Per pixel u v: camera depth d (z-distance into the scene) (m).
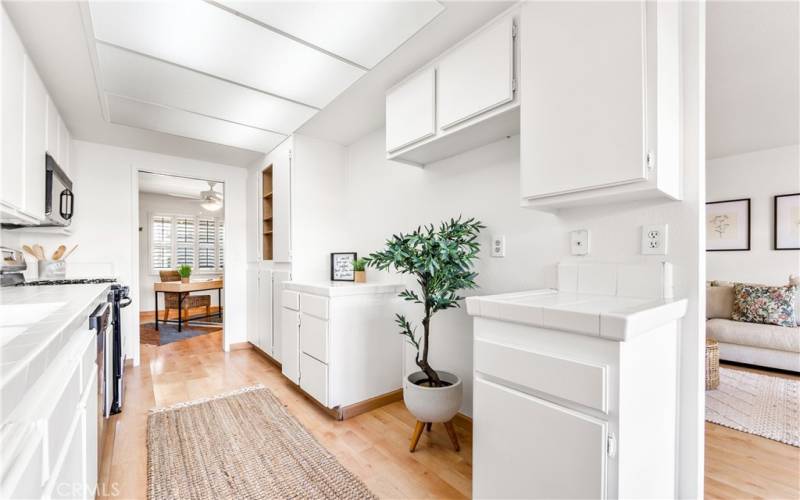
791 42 1.89
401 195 2.62
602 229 1.45
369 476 1.61
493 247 1.95
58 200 2.25
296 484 1.55
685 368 1.23
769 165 3.73
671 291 1.26
